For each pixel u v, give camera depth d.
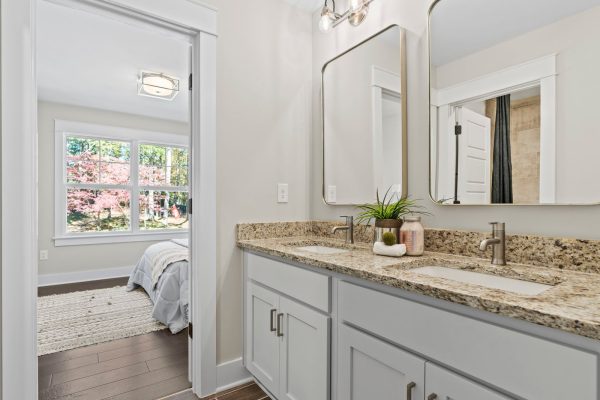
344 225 1.90
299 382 1.41
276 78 2.03
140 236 4.54
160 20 1.60
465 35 1.35
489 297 0.76
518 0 1.20
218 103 1.80
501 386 0.74
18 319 1.27
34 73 1.33
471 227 1.34
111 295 3.47
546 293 0.80
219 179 1.80
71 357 2.12
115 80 3.32
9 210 1.26
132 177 4.52
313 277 1.32
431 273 1.27
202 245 1.72
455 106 1.38
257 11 1.96
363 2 1.62
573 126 1.06
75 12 2.17
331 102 2.05
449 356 0.84
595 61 1.02
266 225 1.96
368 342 1.08
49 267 3.93
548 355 0.67
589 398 0.61
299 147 2.14
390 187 1.65
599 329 0.58
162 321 2.62
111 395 1.71
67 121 4.05
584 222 1.05
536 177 1.14
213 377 1.75
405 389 0.96
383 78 1.70
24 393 1.28
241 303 1.88
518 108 1.19
